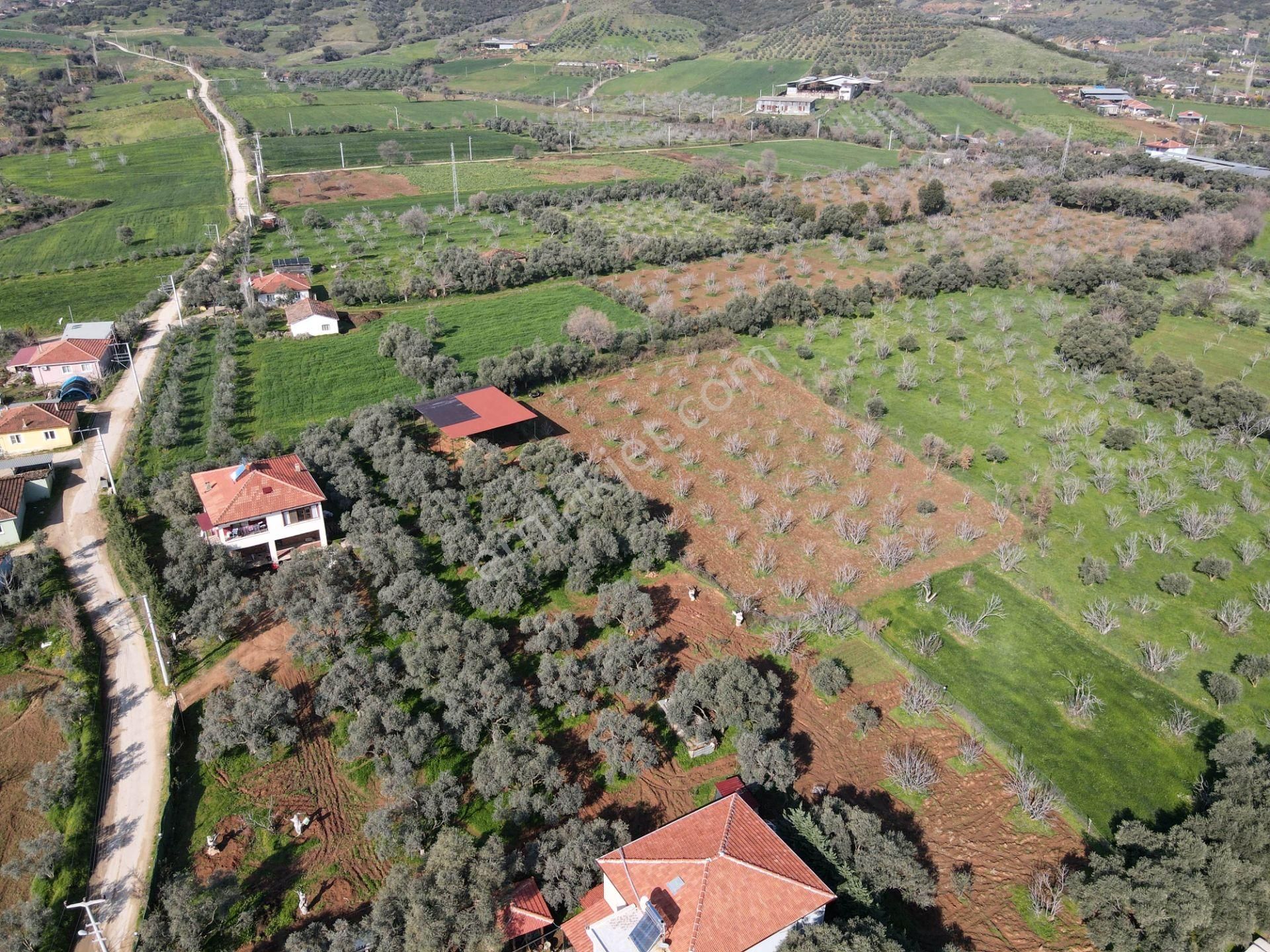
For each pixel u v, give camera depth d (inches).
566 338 3767.2
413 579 2097.7
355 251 4872.0
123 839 1592.0
